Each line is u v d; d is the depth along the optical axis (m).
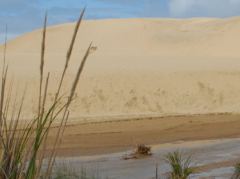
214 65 94.44
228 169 25.25
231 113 62.84
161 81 79.44
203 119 55.97
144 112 67.19
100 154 32.66
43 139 5.98
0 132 5.43
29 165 5.36
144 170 25.67
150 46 194.25
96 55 122.88
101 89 73.62
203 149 34.53
